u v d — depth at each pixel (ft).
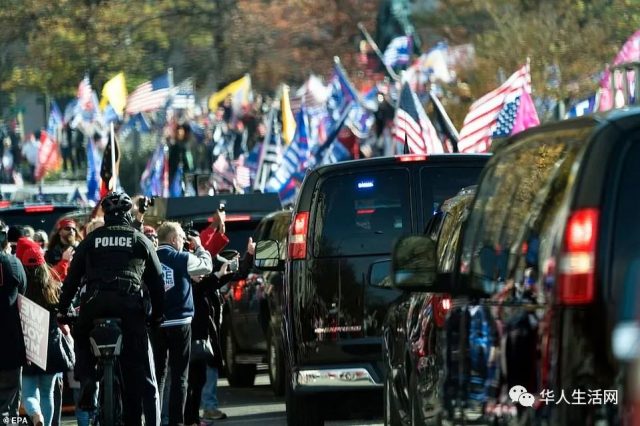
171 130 314.96
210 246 112.57
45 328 88.99
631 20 299.79
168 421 98.48
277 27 508.12
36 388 92.89
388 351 69.26
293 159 207.41
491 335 47.39
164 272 96.17
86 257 83.92
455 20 488.44
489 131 182.29
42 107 464.24
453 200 67.72
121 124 321.73
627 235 40.88
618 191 41.16
